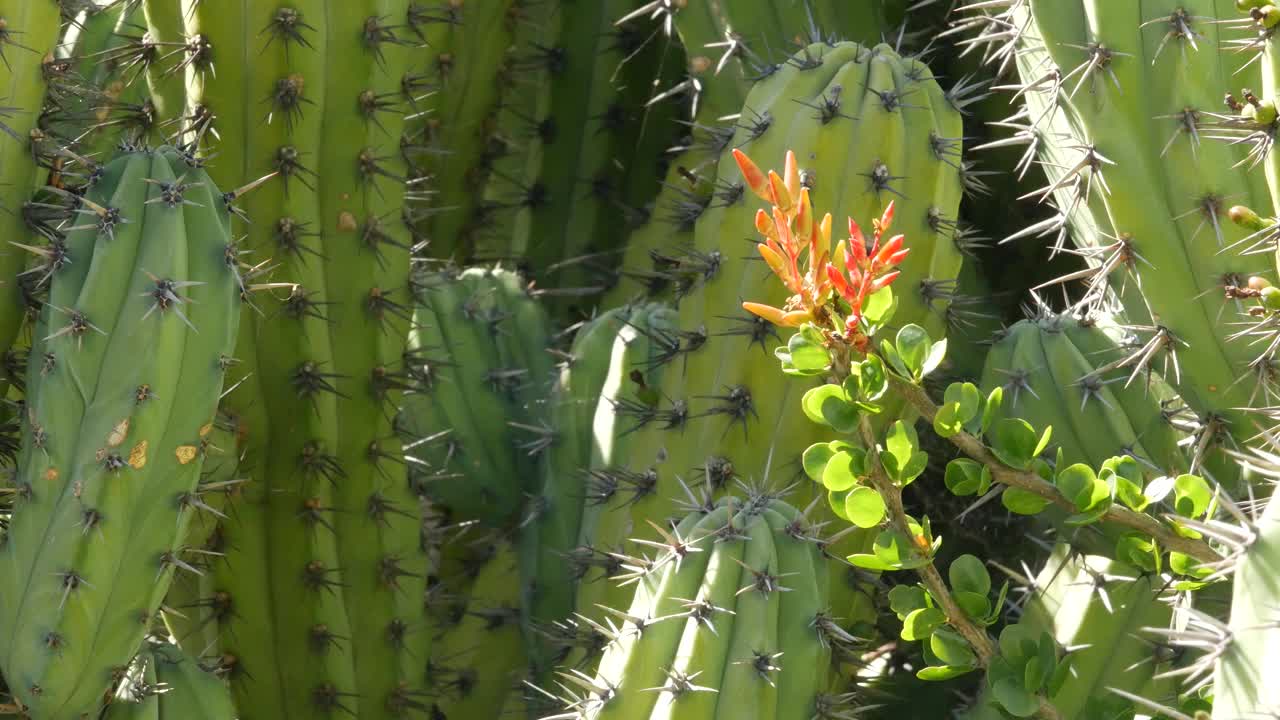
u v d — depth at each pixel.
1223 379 1.38
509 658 1.61
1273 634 1.18
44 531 1.31
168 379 1.32
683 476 1.46
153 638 1.42
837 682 1.42
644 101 1.79
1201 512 1.29
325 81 1.48
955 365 1.60
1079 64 1.38
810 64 1.45
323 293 1.50
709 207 1.46
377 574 1.53
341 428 1.51
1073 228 1.45
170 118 1.49
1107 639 1.42
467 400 1.68
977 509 1.57
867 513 1.28
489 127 1.79
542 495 1.60
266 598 1.50
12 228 1.37
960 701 1.53
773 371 1.44
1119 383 1.42
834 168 1.43
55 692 1.32
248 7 1.46
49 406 1.31
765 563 1.32
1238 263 1.36
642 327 1.57
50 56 1.41
